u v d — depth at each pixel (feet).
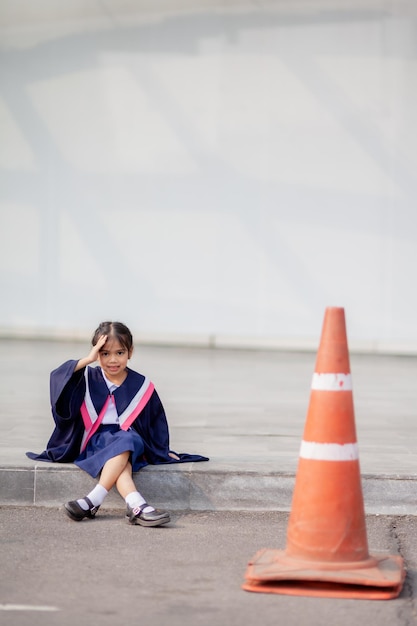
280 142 60.08
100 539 20.90
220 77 60.29
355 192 59.62
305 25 59.36
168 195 61.31
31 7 61.52
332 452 18.29
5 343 60.39
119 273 62.08
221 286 61.26
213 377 46.14
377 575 17.83
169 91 60.80
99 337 23.16
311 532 18.28
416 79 58.85
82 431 23.72
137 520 21.89
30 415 32.76
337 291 60.23
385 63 58.90
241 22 59.88
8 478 23.65
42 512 23.12
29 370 46.52
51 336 62.85
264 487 23.45
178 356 56.13
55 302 62.75
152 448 24.06
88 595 17.39
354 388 43.19
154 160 61.21
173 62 60.64
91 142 61.67
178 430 30.32
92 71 61.36
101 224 61.98
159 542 20.79
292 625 16.08
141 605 16.92
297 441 28.40
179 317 61.82
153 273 61.77
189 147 60.90
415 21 58.54
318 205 60.03
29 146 62.18
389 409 36.37
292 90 59.72
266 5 59.57
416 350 59.62
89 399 23.52
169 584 18.07
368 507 23.44
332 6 59.06
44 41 61.67
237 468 23.80
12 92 62.08
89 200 61.98
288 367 51.49
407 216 59.41
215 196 60.90
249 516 23.09
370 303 59.98
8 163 62.49
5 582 18.02
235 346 61.26
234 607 16.89
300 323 60.70
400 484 23.38
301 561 18.26
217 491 23.50
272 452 26.35
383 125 59.21
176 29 60.49
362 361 56.18
